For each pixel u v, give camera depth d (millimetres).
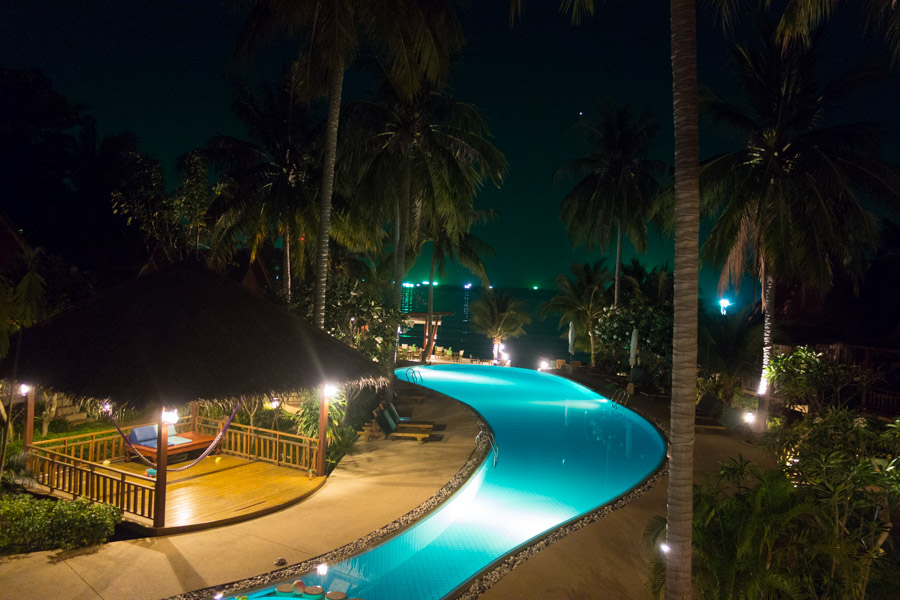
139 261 30141
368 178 18781
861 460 7539
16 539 7621
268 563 7441
